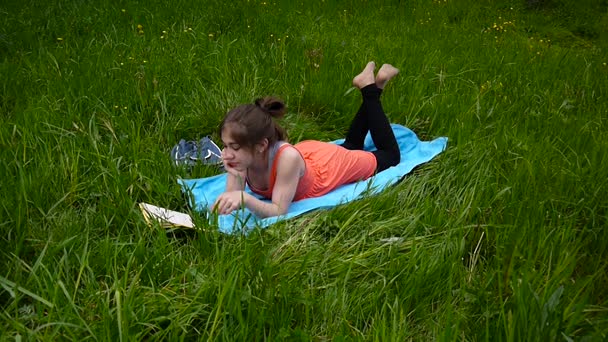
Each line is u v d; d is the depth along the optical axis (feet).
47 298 7.00
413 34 21.33
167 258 7.80
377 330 6.38
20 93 12.86
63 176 9.58
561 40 26.27
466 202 9.53
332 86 14.66
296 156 9.72
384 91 14.90
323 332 6.95
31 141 10.40
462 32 22.97
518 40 23.22
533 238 8.24
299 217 9.53
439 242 8.66
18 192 8.71
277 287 7.27
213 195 10.40
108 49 15.58
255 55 16.17
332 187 10.66
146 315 6.73
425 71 16.53
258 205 9.42
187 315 6.72
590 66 18.85
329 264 8.17
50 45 16.14
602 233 8.86
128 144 10.89
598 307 7.06
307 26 20.11
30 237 8.23
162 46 16.11
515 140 11.66
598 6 30.32
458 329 6.41
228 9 20.20
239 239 8.39
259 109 9.57
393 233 9.11
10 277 7.40
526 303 6.49
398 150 11.77
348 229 9.10
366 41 19.31
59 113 11.84
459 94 15.16
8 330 6.59
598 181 10.24
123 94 12.92
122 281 7.17
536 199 9.27
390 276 7.77
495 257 7.99
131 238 8.36
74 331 6.41
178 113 12.85
